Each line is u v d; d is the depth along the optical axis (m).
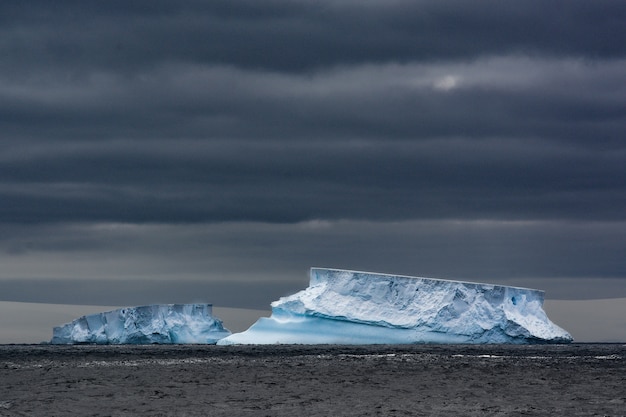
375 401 107.56
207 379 133.62
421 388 122.56
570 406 103.62
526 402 107.38
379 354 199.50
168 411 97.75
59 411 97.12
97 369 152.12
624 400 109.38
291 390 119.19
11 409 98.69
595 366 161.88
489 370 151.88
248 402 105.75
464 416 95.00
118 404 103.25
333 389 120.81
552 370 152.00
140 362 171.38
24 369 151.88
